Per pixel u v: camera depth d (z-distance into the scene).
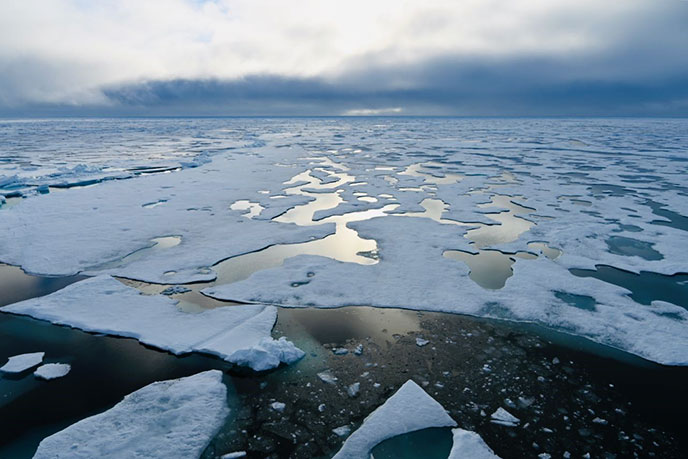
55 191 14.67
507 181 16.89
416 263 7.89
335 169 20.50
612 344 5.28
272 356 4.81
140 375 4.72
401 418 3.99
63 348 5.20
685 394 4.40
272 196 13.94
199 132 53.72
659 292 6.75
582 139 39.06
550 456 3.62
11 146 32.19
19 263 7.84
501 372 4.75
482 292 6.68
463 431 3.84
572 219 10.90
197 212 11.66
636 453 3.65
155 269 7.61
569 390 4.46
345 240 9.41
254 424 3.98
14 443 3.78
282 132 54.81
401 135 47.69
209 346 5.12
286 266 7.69
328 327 5.71
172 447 3.63
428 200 13.74
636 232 9.73
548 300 6.38
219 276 7.39
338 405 4.25
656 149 29.02
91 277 7.29
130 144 34.31
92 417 3.96
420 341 5.36
